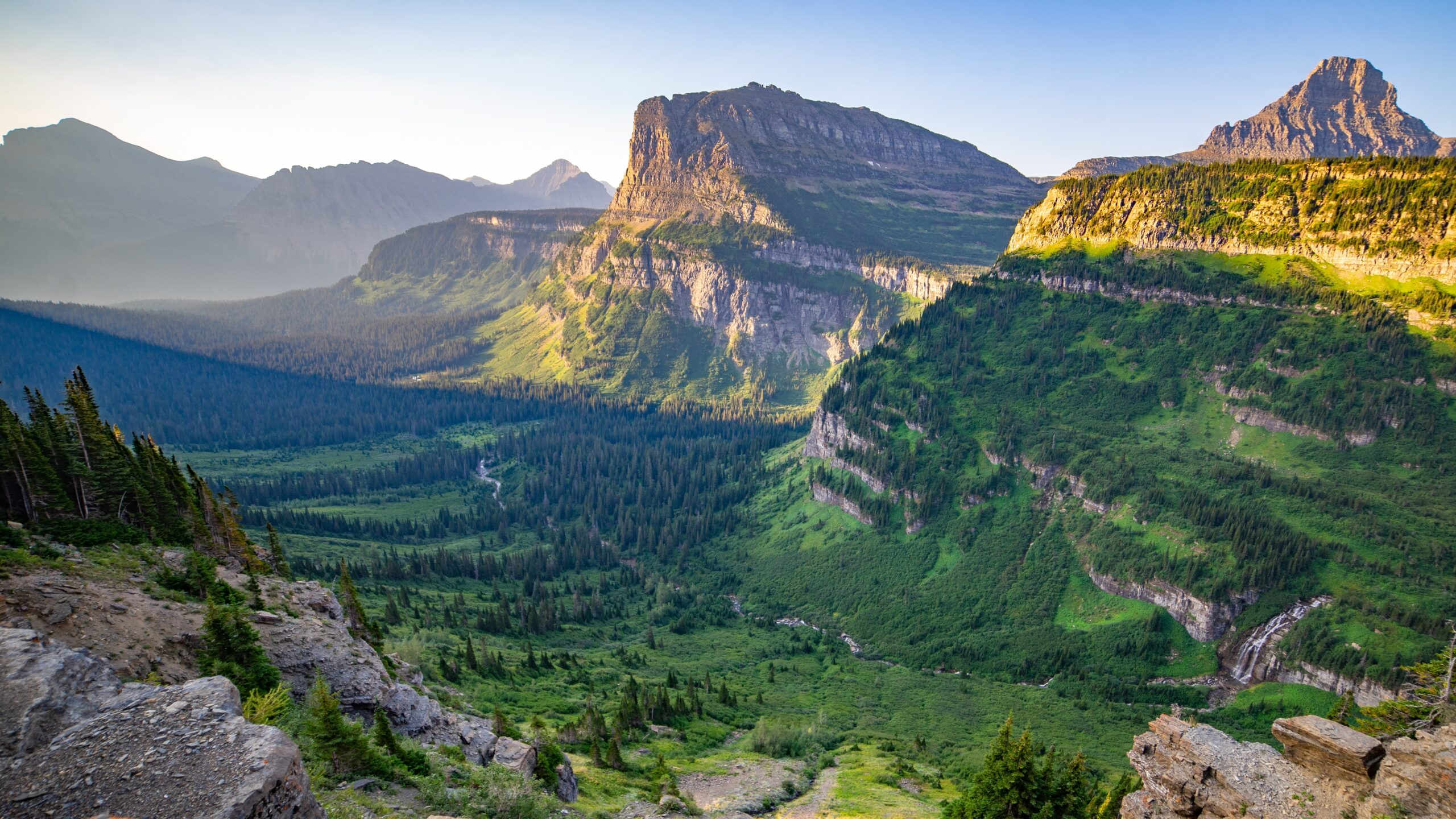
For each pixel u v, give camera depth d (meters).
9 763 22.25
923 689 181.88
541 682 146.75
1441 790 39.81
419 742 62.25
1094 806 76.44
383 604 193.62
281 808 22.78
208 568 68.06
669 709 136.12
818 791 104.12
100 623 51.41
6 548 57.56
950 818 66.12
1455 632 60.34
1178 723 54.56
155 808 21.06
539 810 51.84
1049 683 185.00
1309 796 45.12
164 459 91.44
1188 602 184.88
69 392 82.06
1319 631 165.12
